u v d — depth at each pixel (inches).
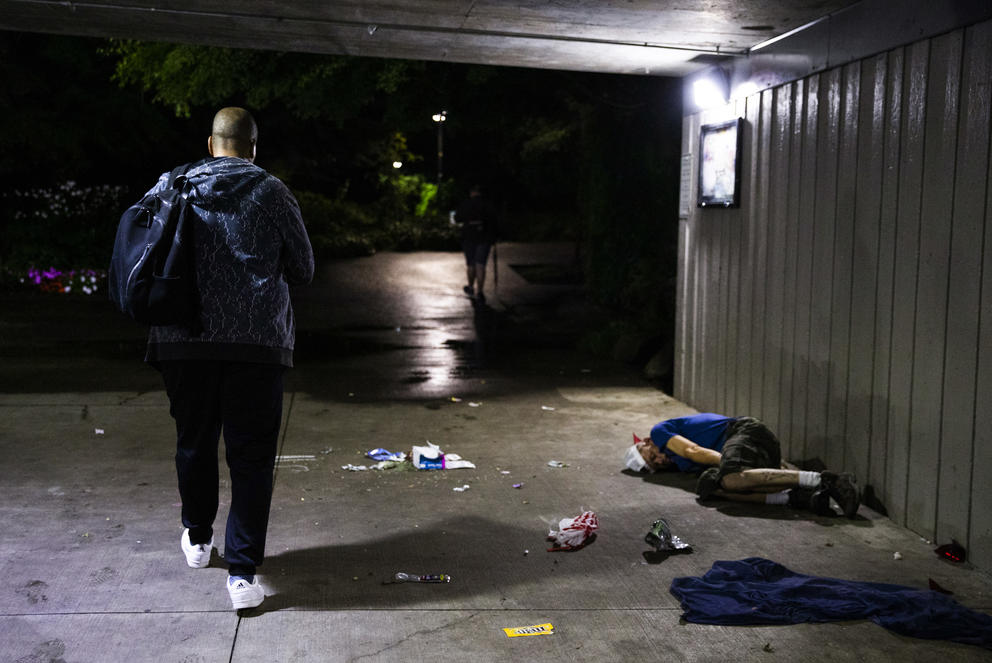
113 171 798.5
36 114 682.2
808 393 219.8
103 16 226.1
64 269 622.5
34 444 233.3
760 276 244.4
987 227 156.6
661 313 426.6
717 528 182.5
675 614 142.3
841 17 202.1
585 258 606.2
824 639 134.0
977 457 160.7
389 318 503.5
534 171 917.2
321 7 211.0
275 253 137.5
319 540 171.8
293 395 305.6
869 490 194.9
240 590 137.6
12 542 165.6
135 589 146.8
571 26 222.1
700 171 281.1
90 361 353.4
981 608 145.8
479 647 130.2
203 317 134.5
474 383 333.1
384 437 251.6
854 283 199.2
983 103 156.9
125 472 211.0
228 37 248.5
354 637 132.4
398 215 981.2
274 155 949.8
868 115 193.0
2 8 221.3
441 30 229.3
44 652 125.2
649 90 461.4
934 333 171.6
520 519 186.4
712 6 199.8
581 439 253.8
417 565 160.6
